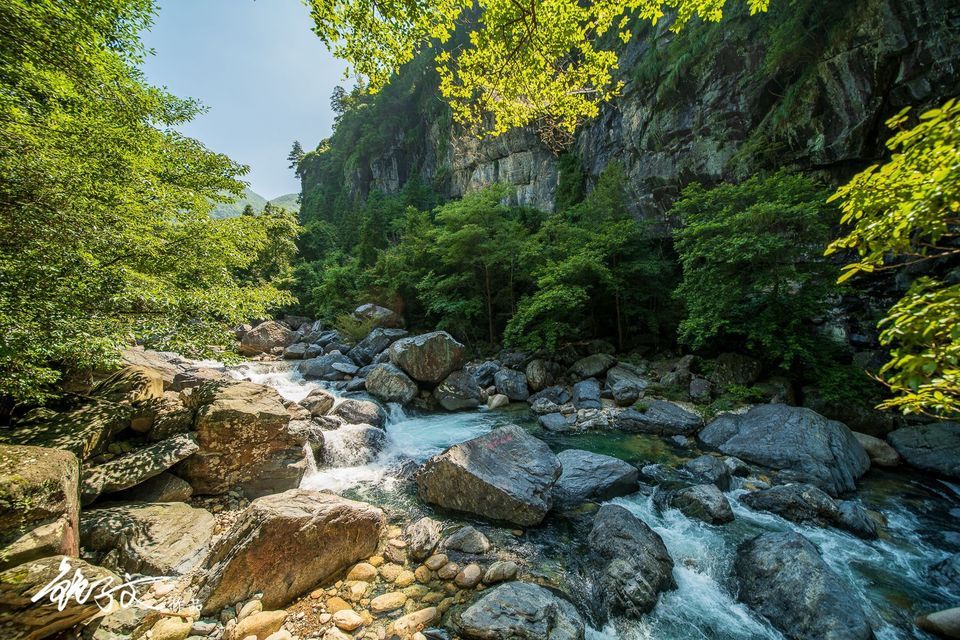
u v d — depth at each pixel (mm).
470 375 14797
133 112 7891
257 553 4293
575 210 22062
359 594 4500
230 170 10352
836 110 12609
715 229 11586
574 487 7035
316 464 8156
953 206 2104
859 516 5926
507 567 4855
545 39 5875
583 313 18453
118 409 6383
